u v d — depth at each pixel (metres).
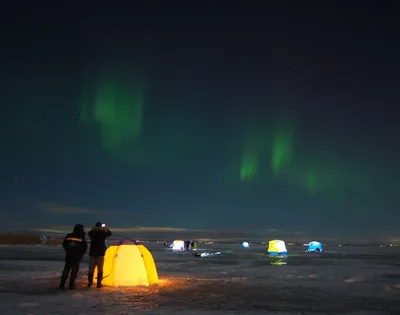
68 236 15.23
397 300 13.82
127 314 10.63
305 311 11.63
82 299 12.84
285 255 49.16
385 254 58.44
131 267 16.34
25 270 23.84
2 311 10.95
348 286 17.53
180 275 21.66
